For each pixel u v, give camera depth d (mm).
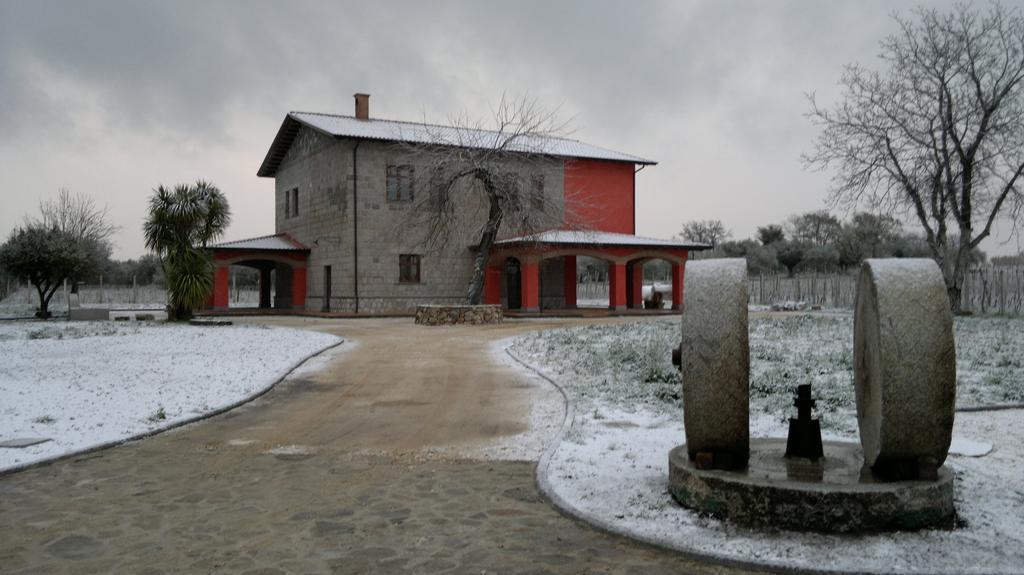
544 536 5484
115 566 4973
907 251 61094
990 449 7723
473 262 37906
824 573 4535
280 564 4988
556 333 20781
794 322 21922
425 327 26172
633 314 35125
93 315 30641
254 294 57094
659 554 5070
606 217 41812
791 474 5801
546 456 7676
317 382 13773
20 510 6254
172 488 6918
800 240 81312
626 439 8469
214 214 28938
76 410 10523
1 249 31422
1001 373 12242
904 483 5262
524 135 32438
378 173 35844
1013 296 29578
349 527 5750
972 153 27828
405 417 10461
